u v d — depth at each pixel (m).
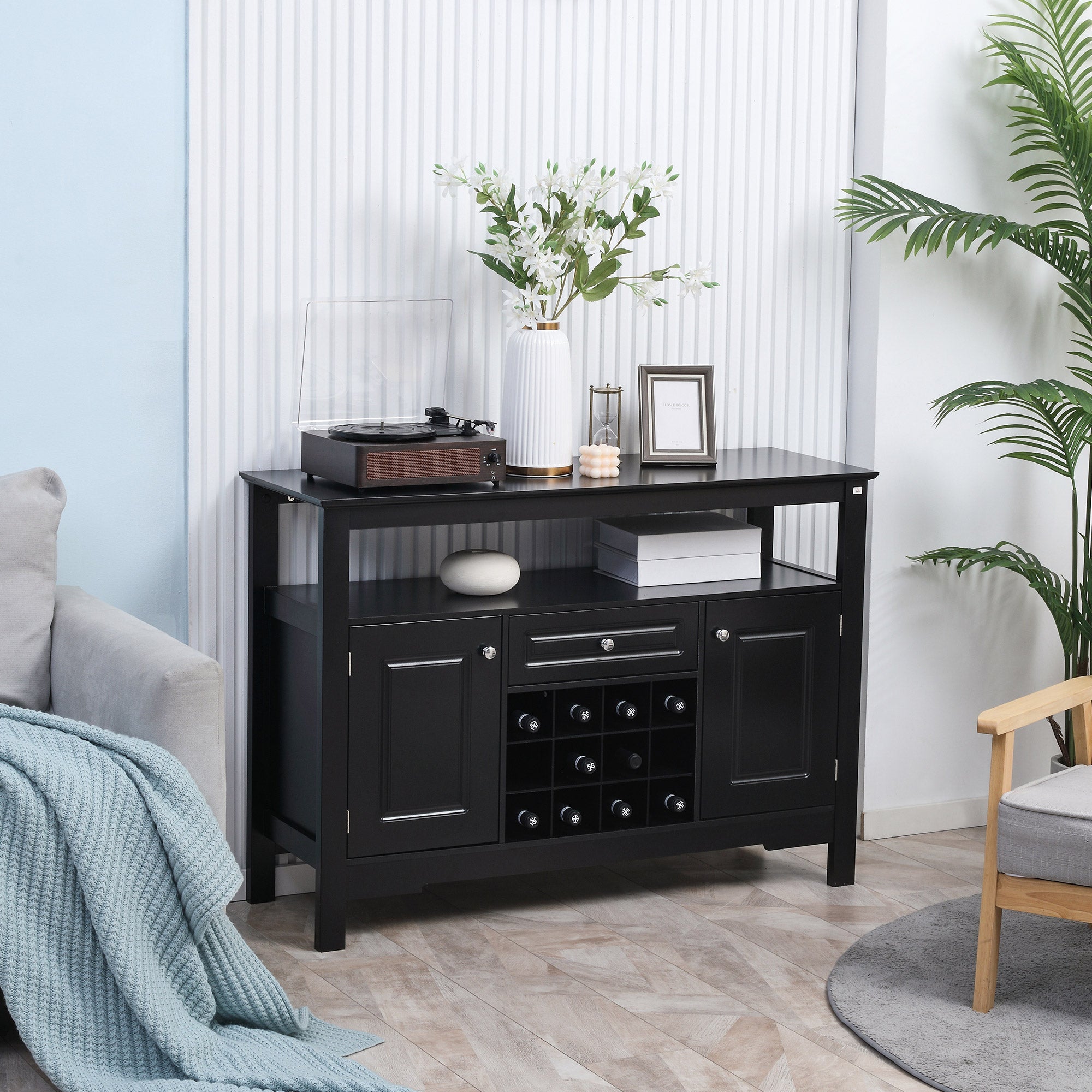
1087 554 3.45
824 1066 2.43
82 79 2.83
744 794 3.16
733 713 3.13
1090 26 3.51
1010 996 2.69
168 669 2.32
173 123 2.91
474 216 3.17
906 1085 2.37
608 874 3.31
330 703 2.78
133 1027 2.24
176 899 2.27
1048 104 3.37
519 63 3.18
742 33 3.39
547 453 3.06
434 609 2.89
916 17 3.43
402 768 2.86
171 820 2.23
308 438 2.94
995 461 3.66
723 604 3.09
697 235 3.41
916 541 3.60
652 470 3.17
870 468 3.55
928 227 3.24
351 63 3.02
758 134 3.44
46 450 2.91
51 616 2.67
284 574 3.11
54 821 2.19
